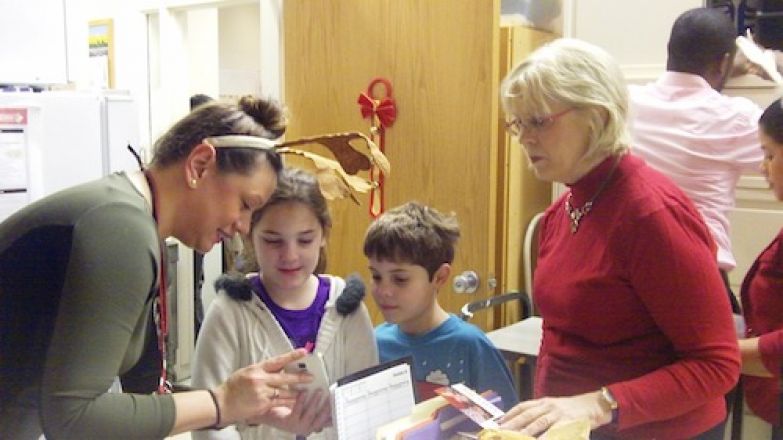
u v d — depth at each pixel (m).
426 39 2.47
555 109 1.21
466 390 1.16
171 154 1.09
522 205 2.64
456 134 2.43
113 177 1.09
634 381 1.17
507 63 2.51
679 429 1.28
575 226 1.32
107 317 0.95
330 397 1.14
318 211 1.50
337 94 2.69
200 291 4.04
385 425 1.07
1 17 2.18
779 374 1.51
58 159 2.17
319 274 1.66
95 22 4.38
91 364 0.94
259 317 1.50
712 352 1.17
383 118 2.56
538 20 2.67
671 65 2.11
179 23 4.08
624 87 1.25
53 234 1.00
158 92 4.20
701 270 1.17
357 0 2.61
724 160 2.02
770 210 2.37
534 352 2.00
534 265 2.68
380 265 1.60
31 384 1.05
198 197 1.09
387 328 1.70
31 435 1.11
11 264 1.02
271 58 3.39
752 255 2.41
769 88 2.31
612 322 1.26
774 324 1.73
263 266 1.53
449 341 1.61
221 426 1.08
